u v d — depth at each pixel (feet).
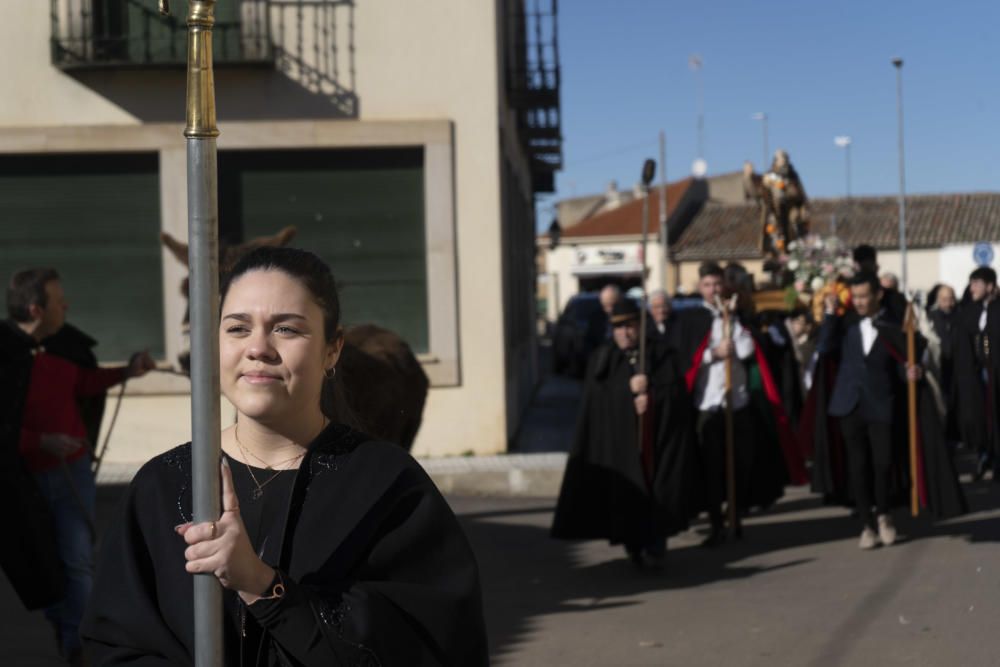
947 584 26.43
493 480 40.27
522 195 68.69
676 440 29.07
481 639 8.27
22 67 44.47
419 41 45.11
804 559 30.04
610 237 184.14
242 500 8.35
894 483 31.89
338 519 8.11
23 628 23.58
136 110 44.60
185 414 44.78
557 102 54.85
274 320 8.34
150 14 44.32
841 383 31.14
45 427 19.74
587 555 31.12
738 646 21.76
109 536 8.38
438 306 45.14
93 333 45.09
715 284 33.09
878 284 30.94
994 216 169.48
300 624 7.57
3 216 44.98
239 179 45.50
